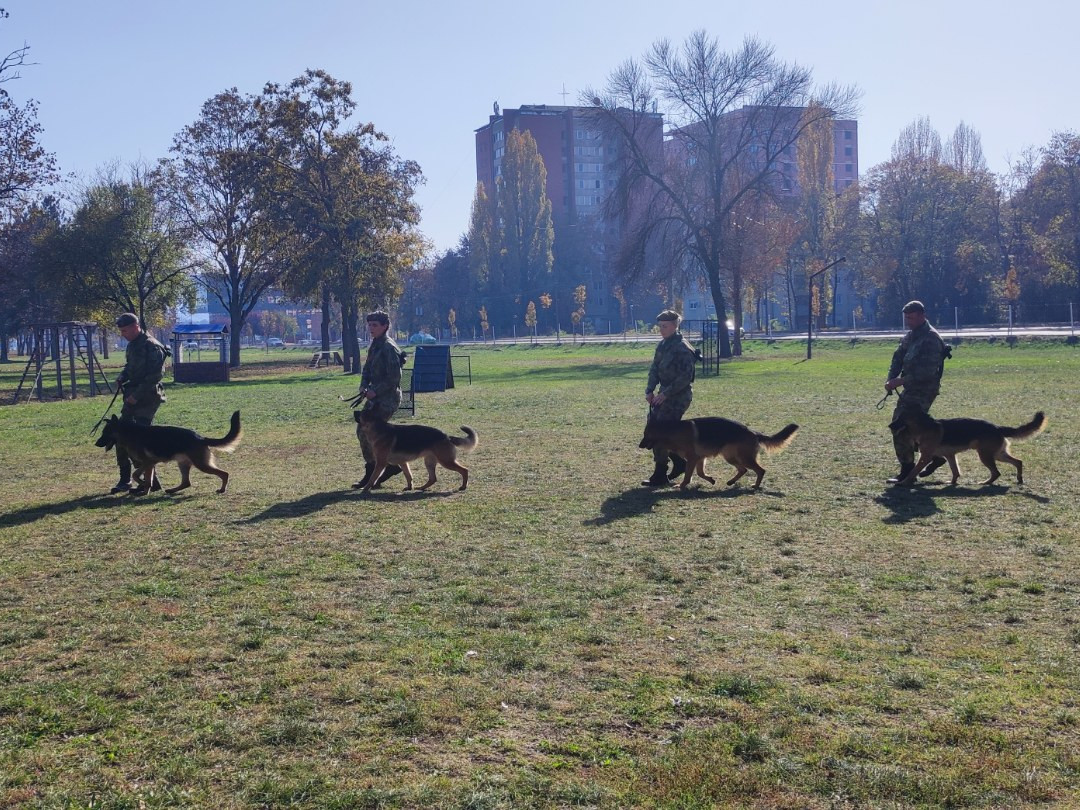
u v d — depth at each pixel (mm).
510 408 21719
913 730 4035
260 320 152500
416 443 10625
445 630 5508
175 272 51938
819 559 7070
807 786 3574
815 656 4977
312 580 6723
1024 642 5113
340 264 42844
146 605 6125
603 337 88688
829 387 25172
